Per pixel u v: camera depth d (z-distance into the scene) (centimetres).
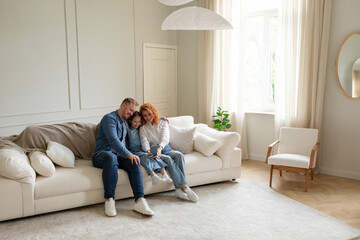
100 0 503
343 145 426
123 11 535
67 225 274
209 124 550
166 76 611
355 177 418
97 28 504
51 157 302
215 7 521
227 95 524
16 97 431
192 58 596
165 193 352
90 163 333
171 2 245
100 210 305
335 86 426
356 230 272
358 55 404
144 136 347
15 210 272
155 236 257
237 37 512
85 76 496
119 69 538
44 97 456
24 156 297
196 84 594
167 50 608
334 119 430
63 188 289
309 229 273
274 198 342
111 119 327
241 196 346
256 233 264
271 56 505
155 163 330
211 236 258
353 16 405
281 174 425
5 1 412
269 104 514
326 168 441
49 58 456
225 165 378
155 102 598
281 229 272
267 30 502
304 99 436
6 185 268
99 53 510
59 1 459
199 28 284
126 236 257
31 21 436
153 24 581
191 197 328
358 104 411
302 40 431
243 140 520
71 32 474
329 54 426
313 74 426
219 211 306
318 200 342
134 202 325
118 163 323
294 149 413
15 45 425
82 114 498
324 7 413
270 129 500
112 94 532
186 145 372
